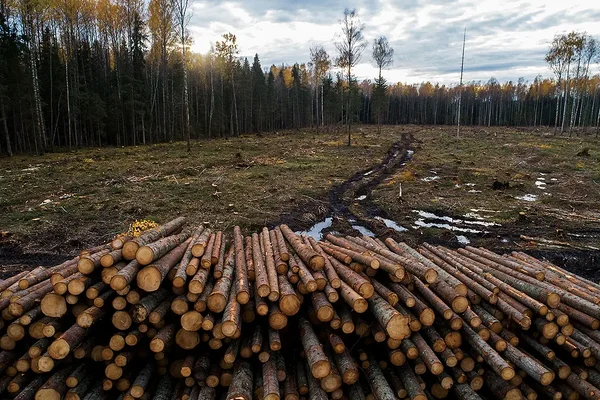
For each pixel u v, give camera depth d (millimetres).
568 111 81812
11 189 18859
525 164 27969
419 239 13914
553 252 12500
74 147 38000
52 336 4723
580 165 26484
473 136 52500
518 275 6336
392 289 5434
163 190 19281
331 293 5059
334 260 6246
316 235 14312
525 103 96188
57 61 38125
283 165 27328
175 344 5043
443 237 13992
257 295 5129
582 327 5281
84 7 41750
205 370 4691
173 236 6672
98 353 4719
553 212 16766
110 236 12930
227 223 14547
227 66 53594
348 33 38344
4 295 5250
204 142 43219
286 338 5305
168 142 44844
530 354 5137
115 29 46000
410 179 23469
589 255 12305
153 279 4762
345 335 5184
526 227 14992
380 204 18344
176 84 50344
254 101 66125
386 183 22812
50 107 37469
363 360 5043
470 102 103500
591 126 77875
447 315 4934
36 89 31516
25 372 4668
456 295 5109
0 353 4773
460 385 4824
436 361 4488
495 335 5000
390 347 4840
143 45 46750
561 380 4930
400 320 4551
